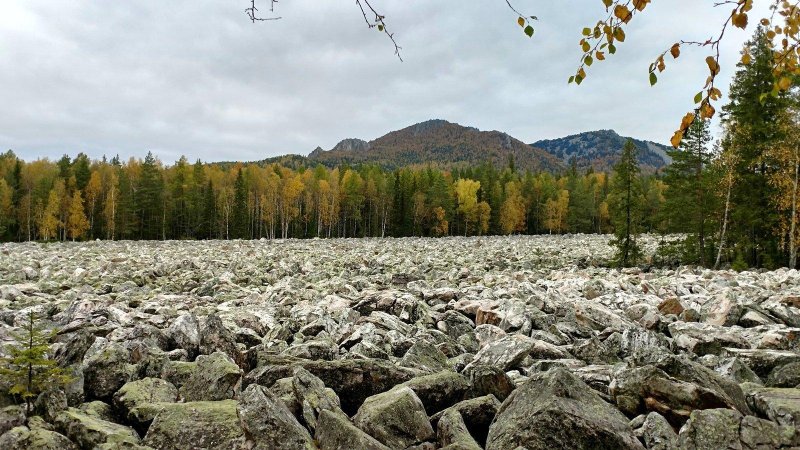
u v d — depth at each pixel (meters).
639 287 22.38
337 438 5.93
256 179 128.88
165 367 8.09
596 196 147.38
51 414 6.33
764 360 9.22
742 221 38.28
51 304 16.70
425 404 7.63
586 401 6.59
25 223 105.56
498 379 7.92
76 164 126.38
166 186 116.62
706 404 6.59
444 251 48.03
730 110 38.31
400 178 127.50
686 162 39.84
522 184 145.25
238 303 18.86
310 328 13.09
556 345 12.02
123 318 14.25
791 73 5.03
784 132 34.78
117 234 106.50
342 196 126.50
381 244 61.88
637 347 10.96
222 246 54.28
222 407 6.50
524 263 38.19
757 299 18.53
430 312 16.06
